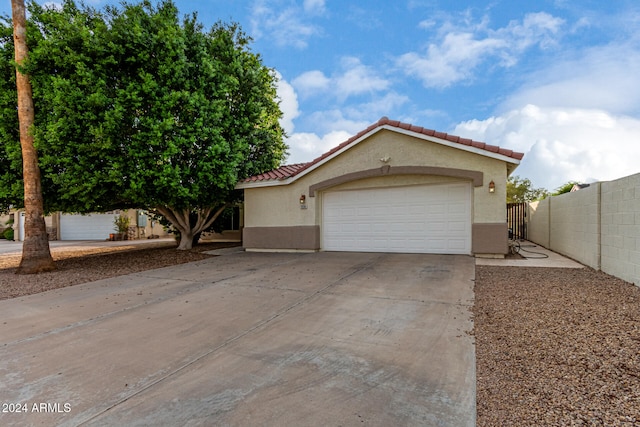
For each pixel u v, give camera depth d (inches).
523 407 113.3
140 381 139.6
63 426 110.2
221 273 374.9
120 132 418.0
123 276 377.4
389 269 358.6
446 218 454.6
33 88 410.3
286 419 111.0
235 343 177.9
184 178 467.8
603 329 172.7
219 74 499.2
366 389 129.0
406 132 445.7
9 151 428.5
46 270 410.3
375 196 499.8
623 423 102.2
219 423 109.7
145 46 424.5
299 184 537.6
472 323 194.2
